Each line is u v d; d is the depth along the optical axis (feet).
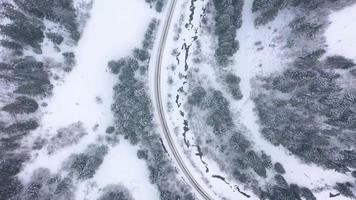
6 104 192.95
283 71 221.87
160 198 218.79
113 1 228.84
